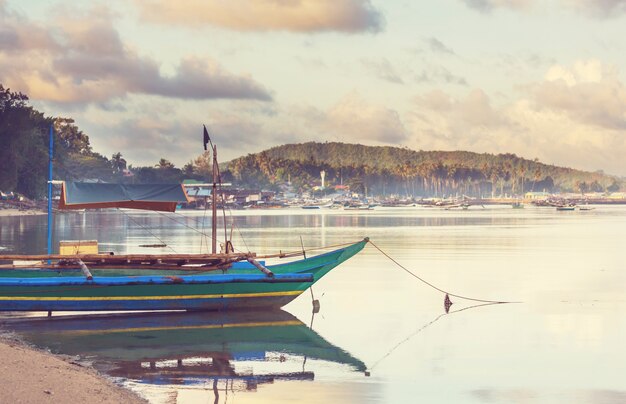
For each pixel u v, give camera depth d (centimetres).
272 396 1891
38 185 15225
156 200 3291
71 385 1711
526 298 3753
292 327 2884
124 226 12088
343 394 1922
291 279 3100
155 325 2889
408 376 2122
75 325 2870
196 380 2045
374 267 5319
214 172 3450
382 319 3091
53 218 15125
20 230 9862
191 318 3028
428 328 2892
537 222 15050
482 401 1875
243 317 3062
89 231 10119
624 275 4844
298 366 2239
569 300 3684
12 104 13662
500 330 2859
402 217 18800
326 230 11269
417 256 6369
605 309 3394
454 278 4641
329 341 2623
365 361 2314
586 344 2583
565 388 1997
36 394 1561
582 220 16425
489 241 8538
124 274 3088
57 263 3109
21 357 1947
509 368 2230
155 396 1858
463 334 2766
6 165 13462
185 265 3406
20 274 2964
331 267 3300
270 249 7019
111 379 2028
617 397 1914
